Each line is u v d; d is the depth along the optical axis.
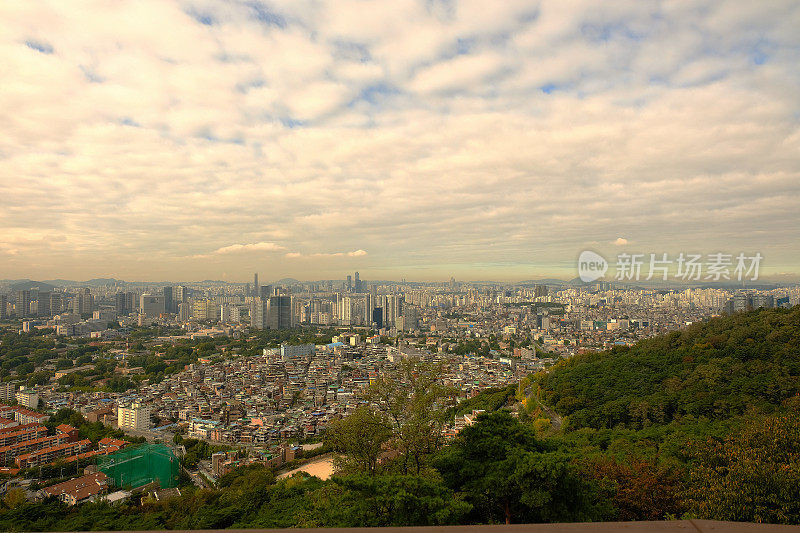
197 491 60.75
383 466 33.50
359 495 21.52
